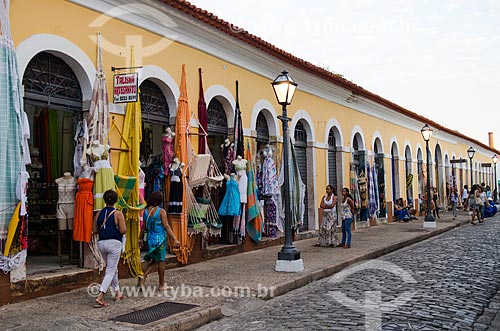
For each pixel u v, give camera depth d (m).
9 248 8.09
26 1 8.95
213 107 14.47
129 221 10.58
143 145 13.21
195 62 13.30
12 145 8.21
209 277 10.80
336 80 19.95
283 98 12.00
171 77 12.41
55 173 11.89
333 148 21.58
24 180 8.28
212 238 14.54
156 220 9.44
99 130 10.02
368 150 24.39
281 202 16.62
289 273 11.27
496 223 26.83
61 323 6.89
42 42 9.20
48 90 9.59
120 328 6.86
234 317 8.16
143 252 12.01
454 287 9.98
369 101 23.98
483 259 13.77
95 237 9.69
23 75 8.99
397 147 28.69
